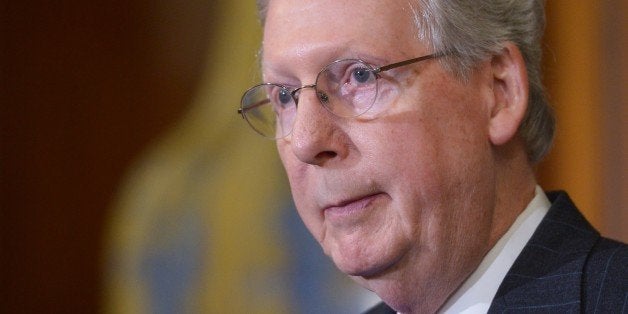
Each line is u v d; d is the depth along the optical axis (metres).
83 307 3.90
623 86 3.31
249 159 3.79
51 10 3.95
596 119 3.33
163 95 3.91
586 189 3.33
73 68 3.94
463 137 1.84
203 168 3.83
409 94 1.80
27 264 3.94
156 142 3.91
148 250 3.85
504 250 1.91
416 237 1.83
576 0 3.35
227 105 3.84
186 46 3.90
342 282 3.62
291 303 3.67
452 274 1.89
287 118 1.96
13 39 3.96
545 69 3.32
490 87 1.88
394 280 1.88
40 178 3.96
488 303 1.89
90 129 3.93
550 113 2.03
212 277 3.76
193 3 3.90
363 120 1.80
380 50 1.79
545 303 1.78
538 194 1.99
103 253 3.89
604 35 3.33
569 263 1.82
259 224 3.75
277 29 1.88
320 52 1.80
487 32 1.87
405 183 1.80
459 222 1.85
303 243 3.68
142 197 3.88
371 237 1.84
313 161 1.82
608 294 1.73
